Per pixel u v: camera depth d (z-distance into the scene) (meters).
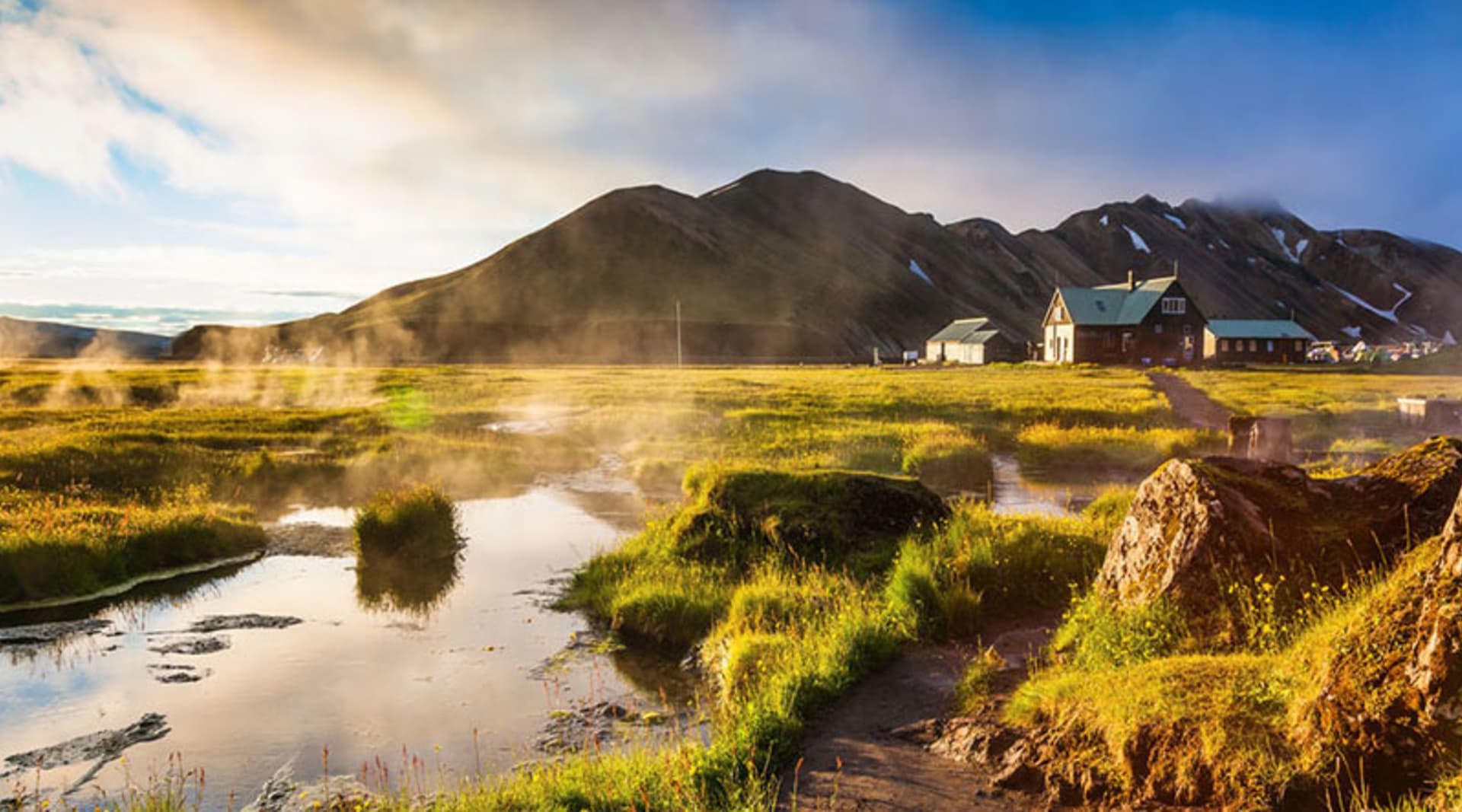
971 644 11.27
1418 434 35.22
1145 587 9.34
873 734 8.57
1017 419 42.47
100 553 17.53
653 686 11.84
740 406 50.53
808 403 51.44
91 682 11.94
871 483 17.72
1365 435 35.22
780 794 7.25
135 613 15.43
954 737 8.03
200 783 8.93
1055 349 142.75
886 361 188.50
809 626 11.98
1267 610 8.02
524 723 10.49
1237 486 9.29
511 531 22.70
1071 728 7.14
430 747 9.82
